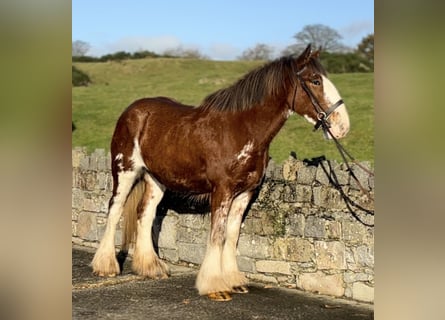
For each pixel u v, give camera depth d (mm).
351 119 16000
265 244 5598
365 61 28859
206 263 5027
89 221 7684
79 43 39031
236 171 4918
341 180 5047
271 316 4469
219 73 32375
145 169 5816
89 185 7695
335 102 4688
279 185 5562
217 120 5023
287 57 4914
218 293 4961
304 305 4785
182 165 5207
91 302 4922
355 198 4926
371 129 14711
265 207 5613
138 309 4691
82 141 17641
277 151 13578
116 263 5965
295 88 4797
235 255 5289
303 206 5332
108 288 5426
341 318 4406
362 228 4848
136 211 6020
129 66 34844
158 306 4781
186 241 6422
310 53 4762
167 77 31531
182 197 6441
